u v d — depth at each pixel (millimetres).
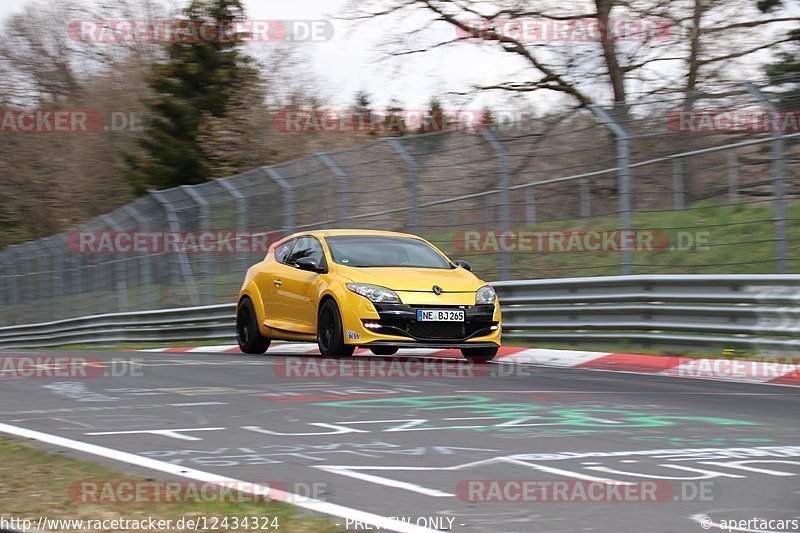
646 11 75750
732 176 45188
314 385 28344
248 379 30016
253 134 108938
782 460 17406
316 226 53500
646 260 52312
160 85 113812
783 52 75812
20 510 13297
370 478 15797
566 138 44719
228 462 17078
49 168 147125
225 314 57156
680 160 45438
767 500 14430
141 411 23203
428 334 34500
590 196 46469
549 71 78688
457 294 35094
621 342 39281
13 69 153625
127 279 70500
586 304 41125
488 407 23875
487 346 35312
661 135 41781
